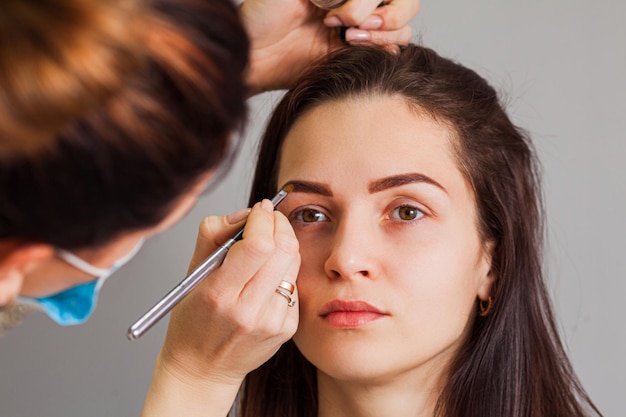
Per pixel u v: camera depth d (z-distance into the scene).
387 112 1.15
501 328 1.24
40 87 0.53
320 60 1.23
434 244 1.12
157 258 1.74
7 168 0.57
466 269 1.17
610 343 1.71
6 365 1.74
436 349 1.13
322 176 1.13
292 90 1.22
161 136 0.60
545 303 1.35
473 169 1.19
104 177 0.59
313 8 1.32
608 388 1.71
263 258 0.96
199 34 0.61
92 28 0.55
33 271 0.69
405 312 1.10
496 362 1.24
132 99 0.58
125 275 1.74
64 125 0.56
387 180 1.11
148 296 1.74
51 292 0.74
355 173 1.12
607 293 1.71
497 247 1.24
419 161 1.13
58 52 0.54
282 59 1.36
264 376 1.38
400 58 1.22
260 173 1.30
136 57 0.57
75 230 0.62
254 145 1.74
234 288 0.98
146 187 0.61
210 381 1.07
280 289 1.02
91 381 1.75
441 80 1.20
